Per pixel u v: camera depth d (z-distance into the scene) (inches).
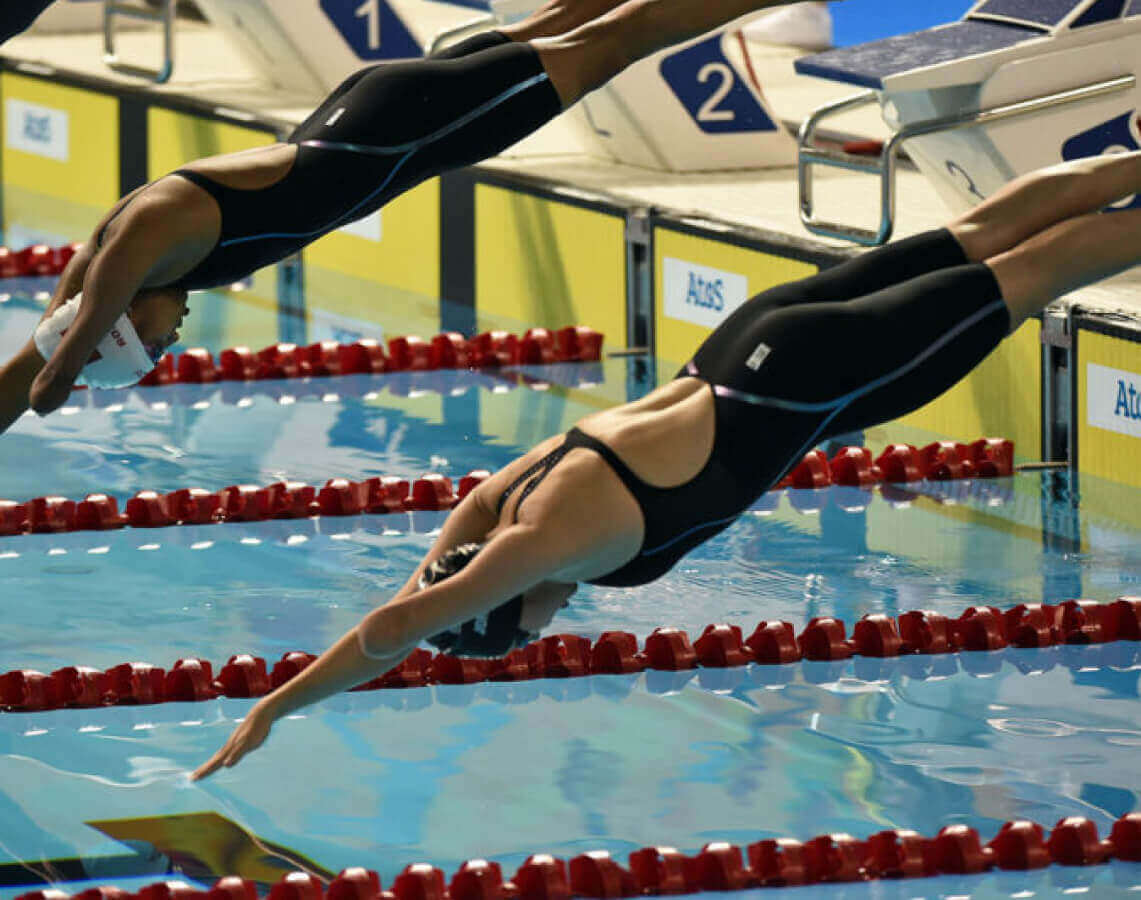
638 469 298.7
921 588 462.9
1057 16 568.7
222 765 280.8
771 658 422.6
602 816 343.3
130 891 312.8
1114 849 329.4
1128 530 504.4
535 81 344.8
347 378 665.0
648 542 300.0
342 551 494.6
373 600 455.2
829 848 323.3
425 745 377.7
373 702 402.0
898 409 323.0
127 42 1052.5
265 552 493.4
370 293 800.9
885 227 572.7
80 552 492.1
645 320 692.7
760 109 753.0
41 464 557.9
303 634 431.8
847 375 315.3
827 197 697.0
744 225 642.2
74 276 327.0
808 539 505.7
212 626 437.1
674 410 309.9
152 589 463.8
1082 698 399.9
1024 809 344.8
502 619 300.0
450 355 682.8
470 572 283.0
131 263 310.3
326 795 353.1
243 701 399.5
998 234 334.6
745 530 514.3
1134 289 568.4
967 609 436.5
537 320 740.0
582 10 360.5
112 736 381.7
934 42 581.9
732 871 317.7
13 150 999.0
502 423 604.7
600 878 313.9
